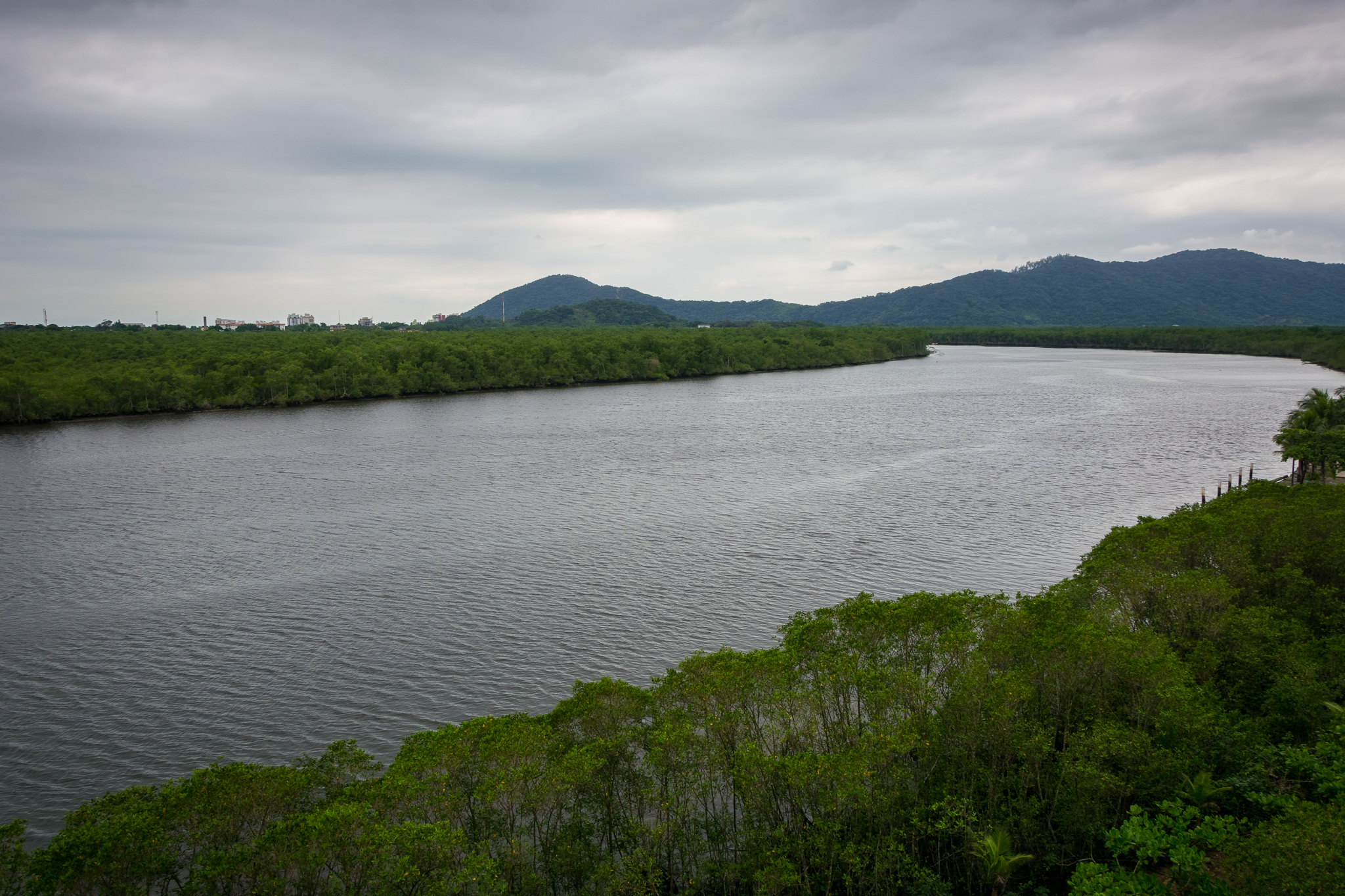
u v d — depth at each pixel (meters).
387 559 75.94
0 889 26.56
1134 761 34.16
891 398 197.62
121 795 30.27
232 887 26.88
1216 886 28.53
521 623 61.25
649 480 107.75
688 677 35.75
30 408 166.00
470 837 30.45
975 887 32.75
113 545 81.12
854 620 39.88
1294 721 37.66
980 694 34.00
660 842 32.03
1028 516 87.56
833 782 30.91
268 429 158.50
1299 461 92.62
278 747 46.09
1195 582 44.31
